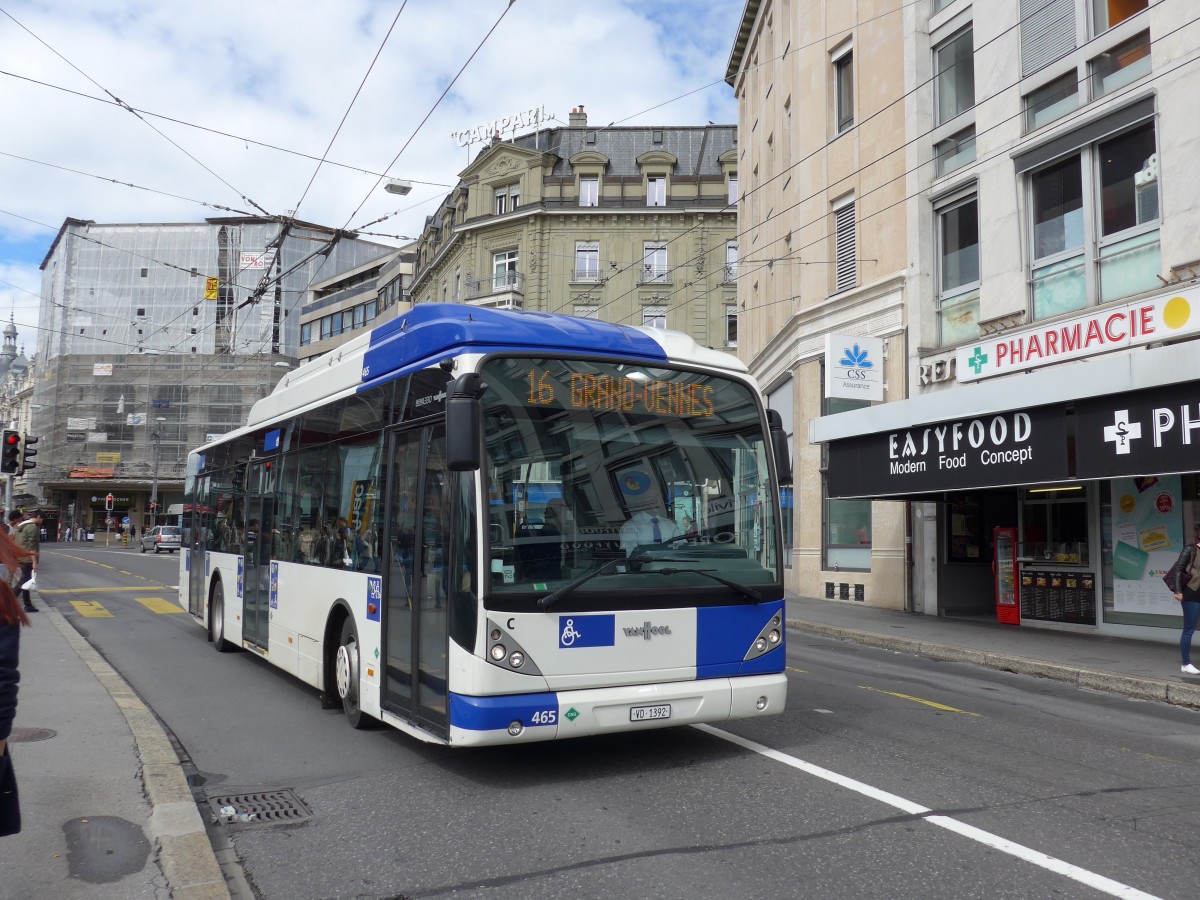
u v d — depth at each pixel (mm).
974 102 17703
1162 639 13969
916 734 7703
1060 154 15336
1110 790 6016
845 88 22203
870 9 20797
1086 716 9023
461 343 6176
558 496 6086
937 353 18281
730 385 6941
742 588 6480
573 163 46094
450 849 4914
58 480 63844
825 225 22328
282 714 8484
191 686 9984
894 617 17703
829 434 17125
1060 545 15719
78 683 9156
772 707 6527
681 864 4621
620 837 5035
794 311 23984
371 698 7246
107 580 28141
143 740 6844
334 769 6578
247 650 11320
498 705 5656
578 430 6254
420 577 6473
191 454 15664
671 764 6566
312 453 9141
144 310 63094
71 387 63250
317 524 8805
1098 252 14758
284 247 64062
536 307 45281
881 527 19828
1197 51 13062
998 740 7582
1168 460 11406
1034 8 16031
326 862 4777
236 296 62906
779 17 26625
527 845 4941
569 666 5879
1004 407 13484
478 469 5840
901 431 15711
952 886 4320
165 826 5031
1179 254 13195
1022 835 5039
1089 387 12242
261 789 6125
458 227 47656
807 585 22312
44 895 4137
